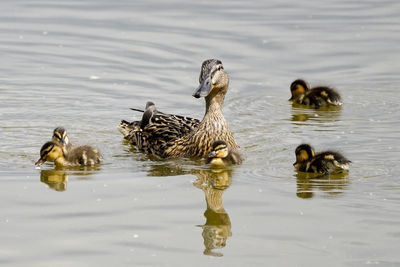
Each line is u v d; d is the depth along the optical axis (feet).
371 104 55.83
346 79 61.05
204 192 38.01
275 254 31.01
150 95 56.95
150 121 47.93
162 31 70.69
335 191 37.93
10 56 63.98
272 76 61.72
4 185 38.73
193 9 77.82
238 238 32.55
